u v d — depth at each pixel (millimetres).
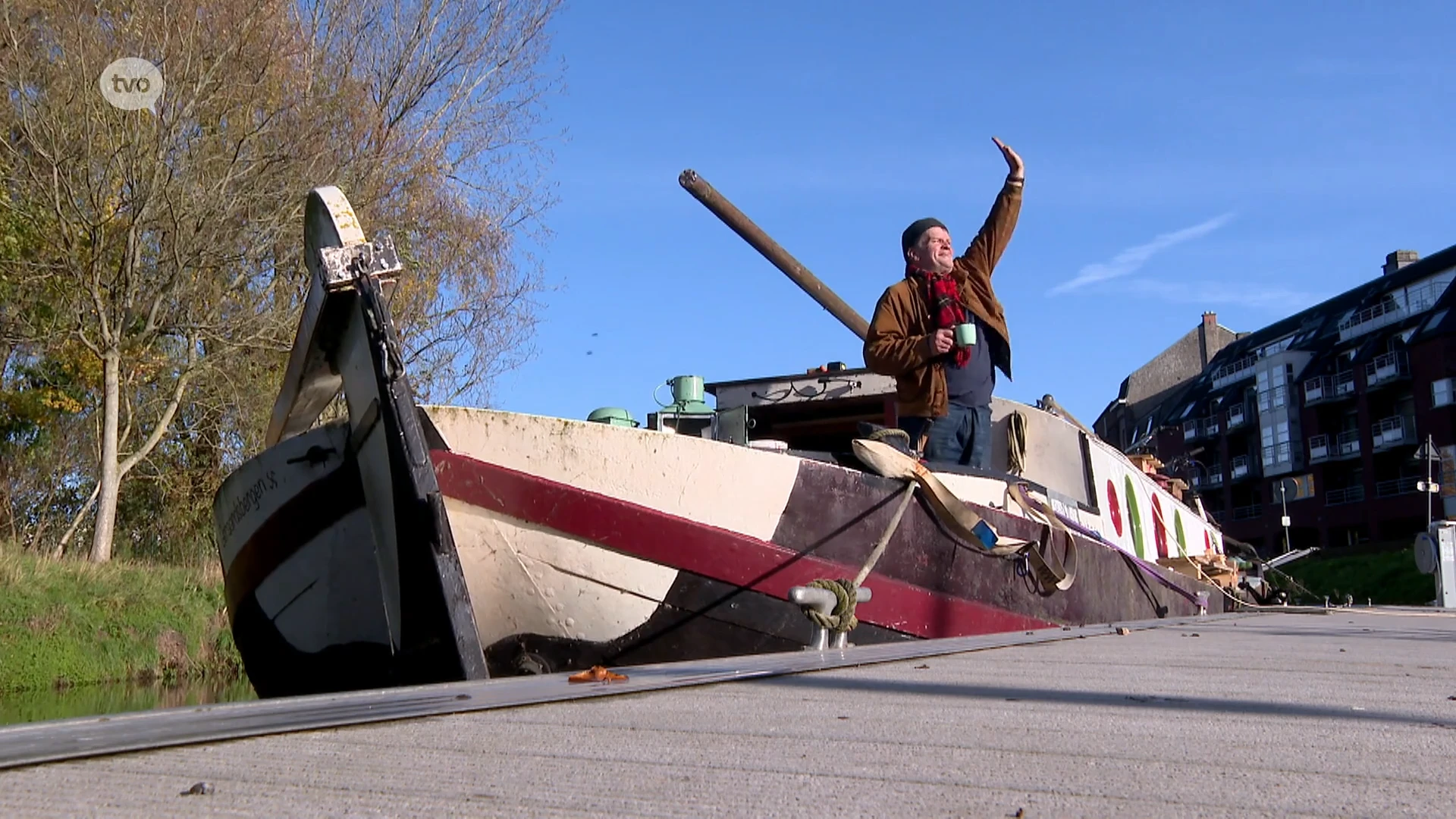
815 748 1763
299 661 5156
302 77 16359
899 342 5883
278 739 1861
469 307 19125
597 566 4715
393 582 4559
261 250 15625
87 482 18734
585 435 4746
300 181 15734
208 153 14961
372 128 17469
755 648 4949
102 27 14719
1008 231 6191
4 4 14203
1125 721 2059
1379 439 53938
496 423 4672
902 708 2234
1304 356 60781
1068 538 6703
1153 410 77250
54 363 17719
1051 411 9414
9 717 7824
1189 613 9414
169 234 14727
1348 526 56469
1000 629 5902
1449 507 49031
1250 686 2658
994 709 2223
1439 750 1763
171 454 18922
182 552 18500
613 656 4809
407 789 1449
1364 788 1474
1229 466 65250
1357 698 2422
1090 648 3984
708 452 4918
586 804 1360
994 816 1304
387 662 4941
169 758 1674
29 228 14836
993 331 6180
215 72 14695
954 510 5418
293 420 5301
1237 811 1341
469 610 4227
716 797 1402
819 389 7879
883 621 5254
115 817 1276
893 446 5633
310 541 4969
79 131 14148
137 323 15820
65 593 12195
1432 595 41438
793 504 5059
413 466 4215
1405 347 52438
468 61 18875
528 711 2201
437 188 19000
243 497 5211
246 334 16031
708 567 4809
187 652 12906
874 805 1360
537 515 4645
